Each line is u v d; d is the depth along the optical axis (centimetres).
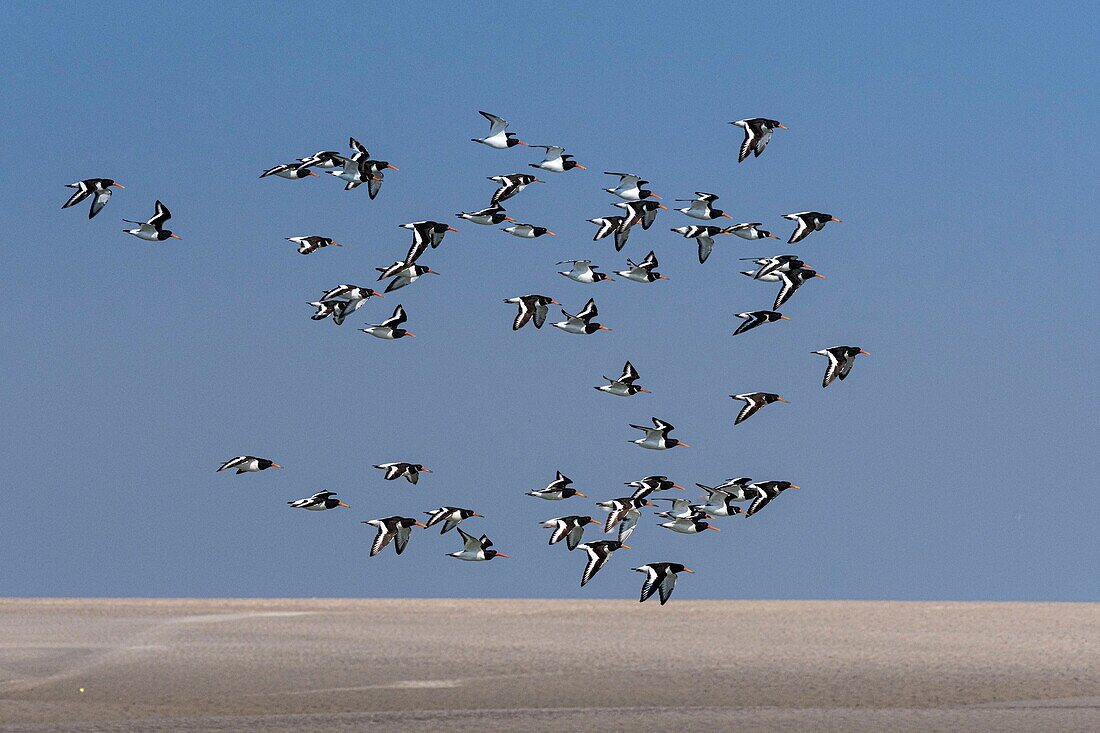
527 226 5062
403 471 5012
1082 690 5172
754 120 4697
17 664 5500
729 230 5131
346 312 5116
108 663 5534
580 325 5084
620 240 5069
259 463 5072
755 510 5019
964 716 4556
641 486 5038
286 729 4281
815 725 4359
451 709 4744
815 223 4984
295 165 4925
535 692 5056
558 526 4884
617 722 4394
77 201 4931
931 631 6562
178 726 4338
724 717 4509
